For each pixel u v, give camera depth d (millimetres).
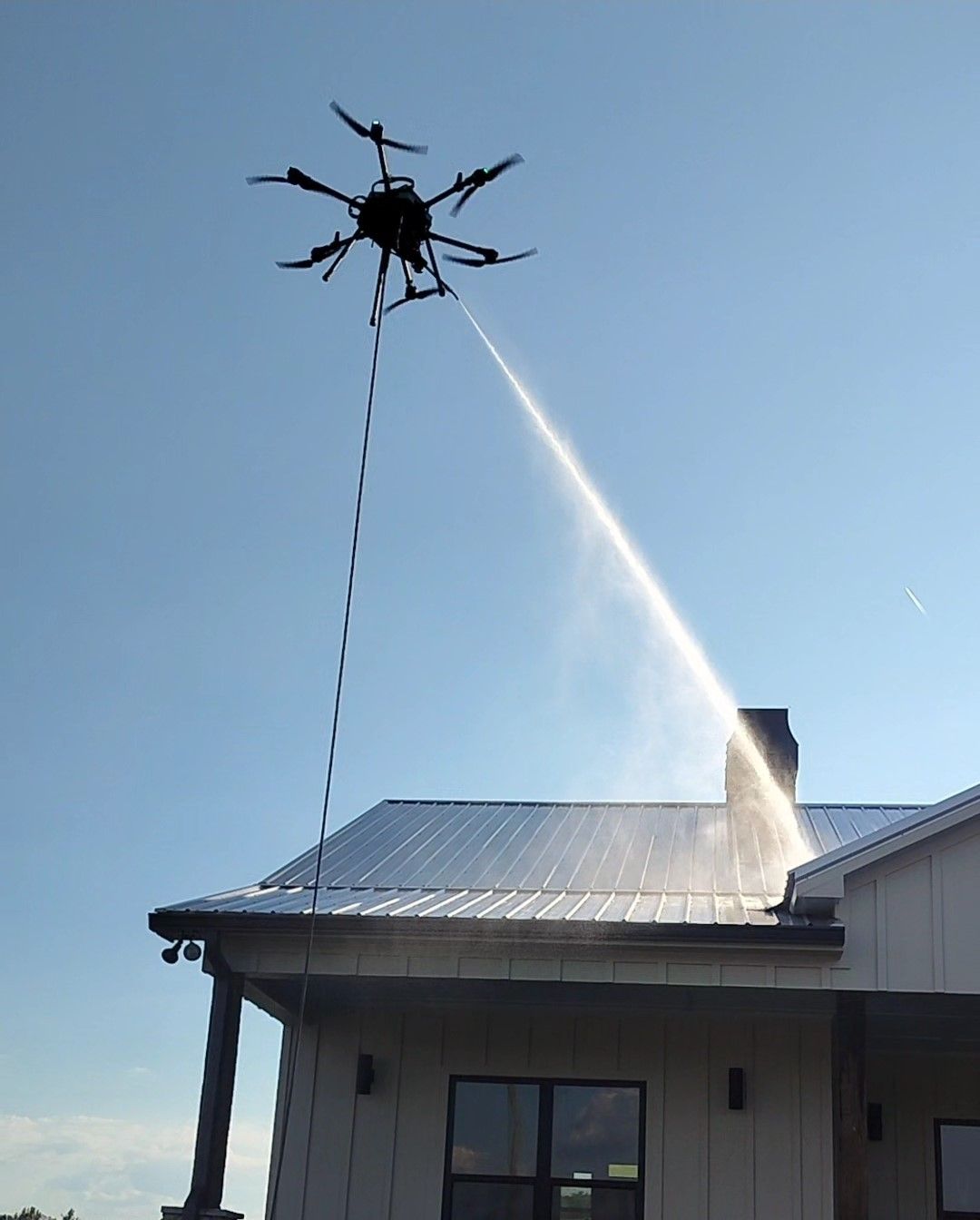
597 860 12797
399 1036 12109
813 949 9469
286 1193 11758
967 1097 11961
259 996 11078
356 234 5367
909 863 9781
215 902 10344
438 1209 11578
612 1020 11891
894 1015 10312
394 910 10102
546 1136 11664
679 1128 11508
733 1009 11234
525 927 9633
